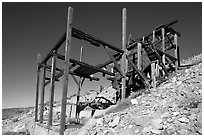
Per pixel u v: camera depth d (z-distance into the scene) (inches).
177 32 673.6
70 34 366.6
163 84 480.7
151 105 351.3
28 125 583.5
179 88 400.2
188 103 319.9
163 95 385.4
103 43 441.1
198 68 481.4
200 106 302.7
